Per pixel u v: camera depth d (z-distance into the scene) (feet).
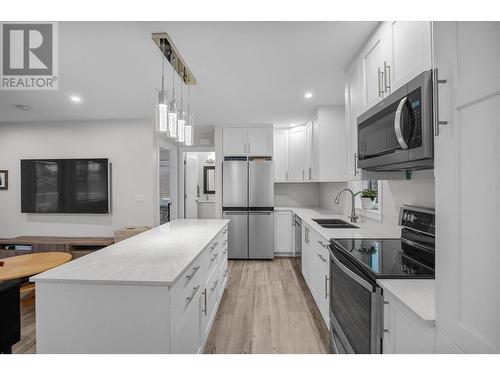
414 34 4.55
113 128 14.97
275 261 15.40
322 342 7.38
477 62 2.43
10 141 15.42
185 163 20.27
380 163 5.39
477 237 2.47
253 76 8.91
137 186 14.89
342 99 11.41
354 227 9.62
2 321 5.86
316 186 18.02
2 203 15.53
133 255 5.83
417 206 6.35
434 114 2.92
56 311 4.51
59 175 14.96
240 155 16.01
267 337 7.63
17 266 9.36
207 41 6.70
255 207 15.71
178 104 12.08
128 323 4.44
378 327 4.19
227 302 9.89
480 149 2.42
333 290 6.46
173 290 4.58
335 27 6.11
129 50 7.11
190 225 9.93
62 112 13.35
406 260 5.10
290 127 16.52
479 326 2.44
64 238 14.89
